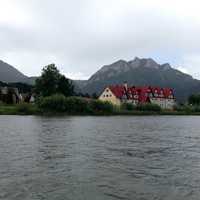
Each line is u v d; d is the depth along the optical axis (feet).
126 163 87.40
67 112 437.99
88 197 57.00
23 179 67.97
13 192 58.85
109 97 638.12
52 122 258.37
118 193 59.57
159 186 64.59
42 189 61.11
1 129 184.65
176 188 63.31
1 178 68.33
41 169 77.87
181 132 194.49
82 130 188.85
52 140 136.05
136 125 247.70
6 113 401.90
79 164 84.74
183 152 110.11
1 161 86.79
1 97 558.15
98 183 66.03
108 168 80.48
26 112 413.59
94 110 455.63
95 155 99.30
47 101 434.71
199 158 97.96
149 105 552.41
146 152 108.37
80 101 447.01
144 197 57.52
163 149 116.47
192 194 59.57
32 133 164.55
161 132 191.21
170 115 524.93
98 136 157.07
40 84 568.00
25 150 106.73
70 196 57.36
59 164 84.33
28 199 55.16
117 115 460.96
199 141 144.77
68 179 68.80
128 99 649.20
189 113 589.73
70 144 123.95
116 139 145.38
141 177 71.87
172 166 84.69
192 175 74.59
